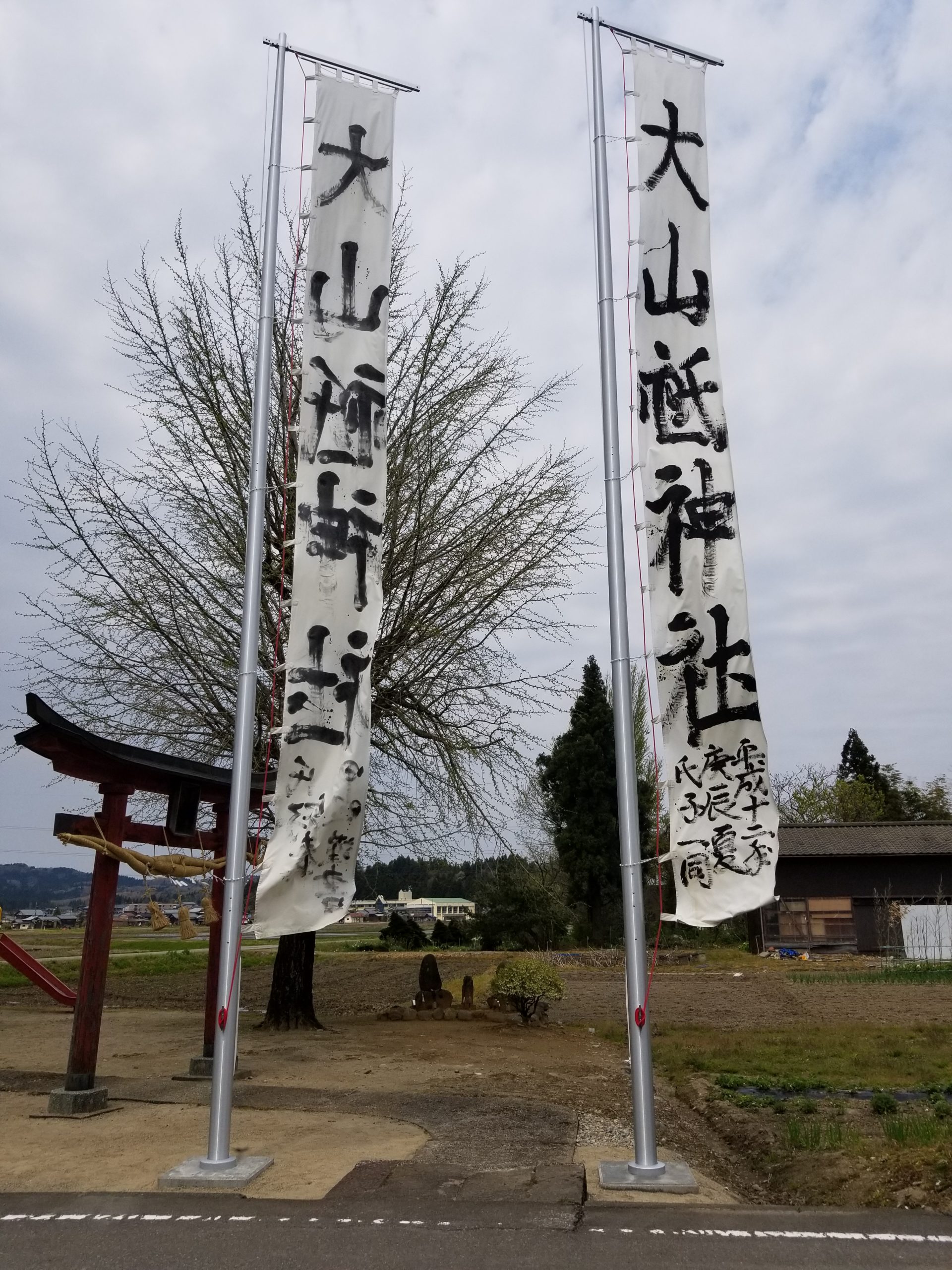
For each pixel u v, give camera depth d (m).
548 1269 4.66
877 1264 4.73
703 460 7.37
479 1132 7.64
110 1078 10.47
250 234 15.87
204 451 15.48
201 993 21.66
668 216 7.96
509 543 15.70
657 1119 8.94
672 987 22.08
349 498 7.67
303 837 7.01
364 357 7.97
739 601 7.09
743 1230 5.27
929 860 31.77
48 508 14.46
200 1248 4.98
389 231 8.36
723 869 6.70
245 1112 8.48
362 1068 10.98
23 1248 5.03
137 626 14.68
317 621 7.40
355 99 8.53
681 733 6.95
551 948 30.88
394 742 15.73
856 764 56.44
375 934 48.12
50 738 8.29
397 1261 4.76
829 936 31.33
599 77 8.32
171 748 15.20
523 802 15.78
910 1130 7.98
